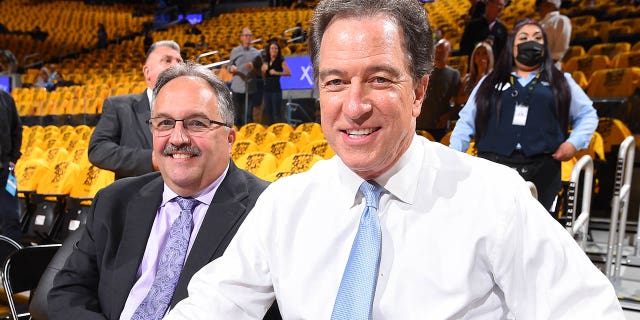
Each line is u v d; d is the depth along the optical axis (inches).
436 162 42.3
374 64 38.1
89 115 354.3
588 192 116.9
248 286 45.7
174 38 631.2
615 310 38.0
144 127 115.3
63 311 65.7
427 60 40.4
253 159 152.3
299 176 45.8
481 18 253.8
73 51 661.9
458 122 119.6
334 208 43.3
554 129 111.2
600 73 224.2
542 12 210.8
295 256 43.6
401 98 39.1
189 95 65.5
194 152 65.4
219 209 65.9
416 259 40.4
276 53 244.7
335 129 39.9
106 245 67.3
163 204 68.6
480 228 39.6
